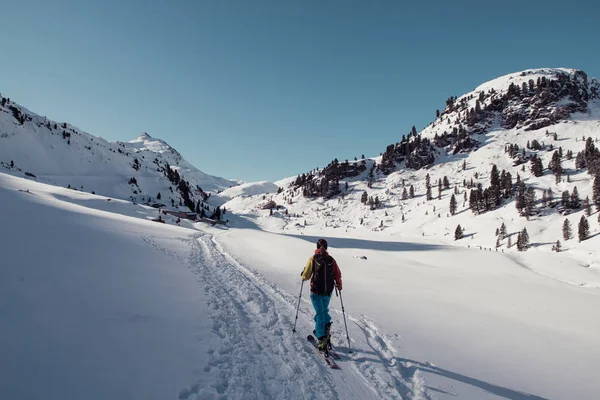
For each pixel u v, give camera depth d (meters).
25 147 188.38
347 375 5.47
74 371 3.80
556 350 7.58
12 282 5.81
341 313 9.54
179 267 13.10
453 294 15.08
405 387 5.26
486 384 5.53
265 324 7.62
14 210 14.33
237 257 23.98
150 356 4.70
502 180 179.62
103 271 8.53
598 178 137.00
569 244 116.50
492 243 131.00
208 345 5.64
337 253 37.09
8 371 3.41
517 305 13.29
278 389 4.67
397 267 27.42
